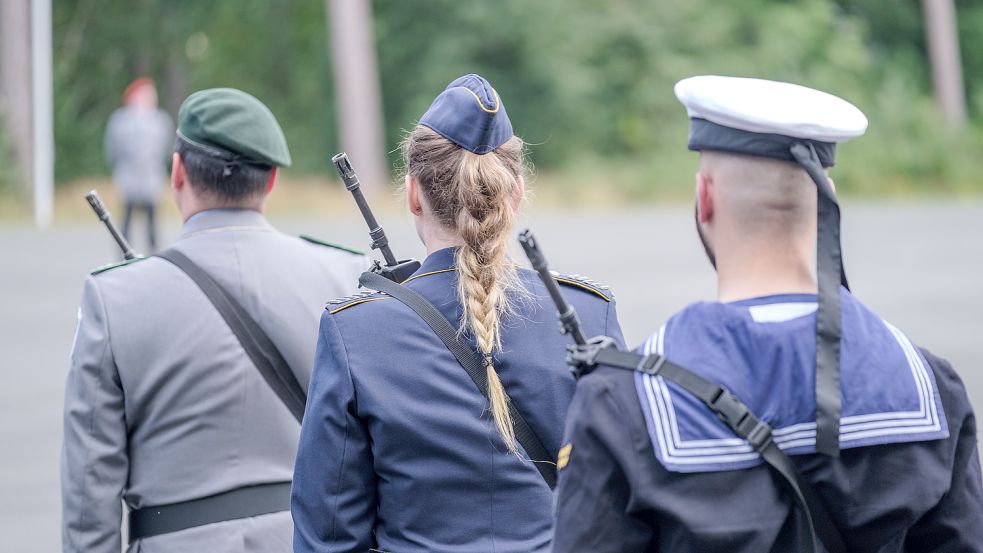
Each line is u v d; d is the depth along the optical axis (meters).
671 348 4.15
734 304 4.26
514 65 74.00
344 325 5.32
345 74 60.62
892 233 42.19
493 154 5.46
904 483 4.12
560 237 40.75
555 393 5.37
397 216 50.12
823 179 4.13
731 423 4.03
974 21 88.88
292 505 5.36
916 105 74.38
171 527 6.42
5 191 50.62
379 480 5.29
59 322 23.39
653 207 61.06
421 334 5.29
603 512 4.05
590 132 74.38
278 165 6.96
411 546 5.20
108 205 53.22
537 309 5.51
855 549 4.15
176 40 82.31
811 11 82.12
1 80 52.75
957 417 4.25
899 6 88.19
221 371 6.50
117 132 33.78
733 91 4.26
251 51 84.44
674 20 76.69
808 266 4.31
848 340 4.15
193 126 6.81
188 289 6.57
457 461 5.18
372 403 5.18
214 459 6.47
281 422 6.59
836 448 4.05
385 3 73.56
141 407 6.43
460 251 5.41
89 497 6.34
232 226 6.84
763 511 4.02
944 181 69.00
